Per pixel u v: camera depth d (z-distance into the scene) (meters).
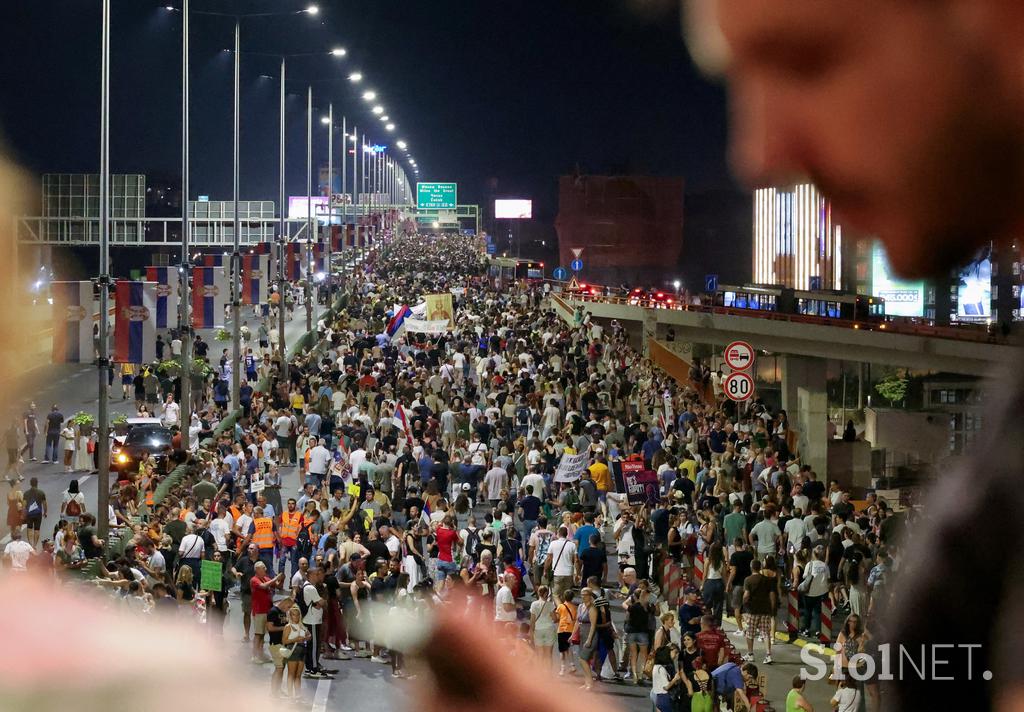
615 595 30.97
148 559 26.41
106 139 35.81
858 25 0.95
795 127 0.96
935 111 0.94
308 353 69.62
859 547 27.02
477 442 40.44
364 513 31.73
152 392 55.66
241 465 40.66
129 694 0.84
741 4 0.96
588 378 60.50
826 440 77.19
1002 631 0.89
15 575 0.93
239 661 0.89
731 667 20.83
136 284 39.88
